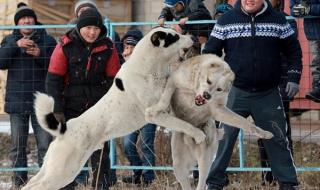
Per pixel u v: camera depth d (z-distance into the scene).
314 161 26.84
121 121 17.98
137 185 25.31
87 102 21.52
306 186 24.48
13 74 25.59
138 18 41.16
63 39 21.45
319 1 23.30
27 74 25.56
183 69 16.69
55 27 25.48
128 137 25.59
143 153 25.41
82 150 18.44
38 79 25.59
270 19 20.98
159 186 24.17
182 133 17.67
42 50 25.73
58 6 40.41
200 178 17.55
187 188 17.98
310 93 24.09
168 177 25.45
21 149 25.75
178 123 16.80
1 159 29.64
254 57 20.98
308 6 23.33
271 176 24.67
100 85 21.62
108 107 18.11
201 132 16.77
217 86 16.20
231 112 16.94
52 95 21.20
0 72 35.72
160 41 17.05
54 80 21.33
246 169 24.34
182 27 24.64
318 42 23.84
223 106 16.88
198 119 17.27
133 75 17.42
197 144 17.38
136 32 26.05
